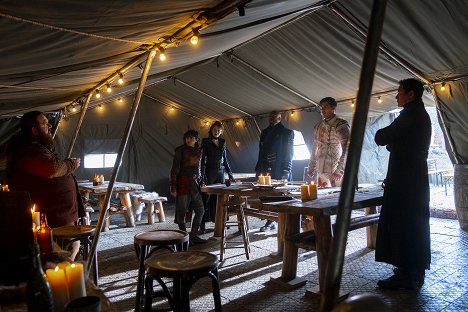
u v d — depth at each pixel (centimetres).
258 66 638
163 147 995
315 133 434
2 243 137
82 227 298
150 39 296
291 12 407
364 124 145
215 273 217
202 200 547
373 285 320
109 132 932
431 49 445
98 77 430
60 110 705
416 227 296
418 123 296
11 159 282
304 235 336
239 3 262
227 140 1021
